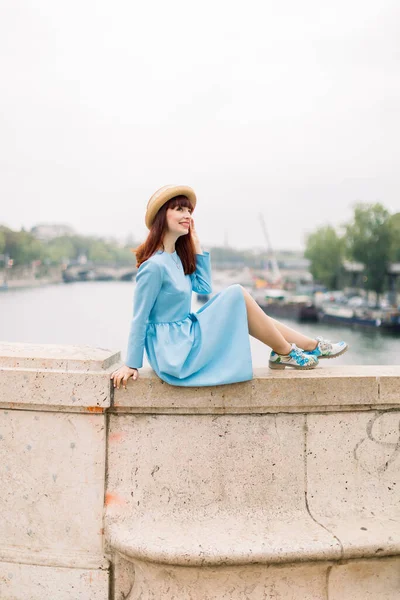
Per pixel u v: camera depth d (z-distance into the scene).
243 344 2.79
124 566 2.79
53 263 124.50
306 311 73.56
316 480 2.92
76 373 2.76
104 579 2.79
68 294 121.38
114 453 2.84
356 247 79.81
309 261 90.81
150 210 2.95
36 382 2.78
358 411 2.94
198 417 2.85
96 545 2.82
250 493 2.88
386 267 77.56
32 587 2.84
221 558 2.51
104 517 2.81
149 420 2.84
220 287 113.56
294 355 3.01
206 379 2.75
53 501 2.84
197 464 2.85
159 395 2.79
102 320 96.38
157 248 2.96
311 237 90.69
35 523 2.86
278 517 2.85
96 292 125.06
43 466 2.84
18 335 83.44
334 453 2.92
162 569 2.61
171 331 2.85
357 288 83.31
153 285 2.78
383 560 2.63
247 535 2.67
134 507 2.83
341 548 2.56
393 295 75.81
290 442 2.90
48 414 2.83
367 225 78.94
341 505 2.91
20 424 2.85
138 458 2.84
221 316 2.83
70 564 2.81
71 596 2.82
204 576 2.61
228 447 2.87
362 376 2.89
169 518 2.81
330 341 3.21
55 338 82.38
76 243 129.38
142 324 2.76
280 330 3.16
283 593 2.65
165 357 2.72
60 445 2.83
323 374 2.92
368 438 2.94
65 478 2.83
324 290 87.50
